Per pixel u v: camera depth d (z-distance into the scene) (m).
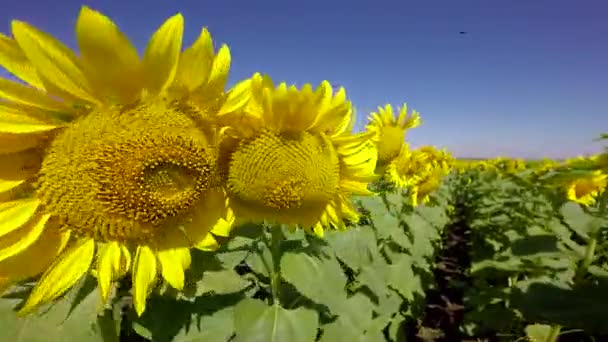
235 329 0.35
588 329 0.38
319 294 0.41
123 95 0.28
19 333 0.27
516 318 1.10
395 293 0.96
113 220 0.28
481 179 3.48
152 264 0.28
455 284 1.57
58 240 0.27
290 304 0.49
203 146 0.30
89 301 0.28
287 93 0.38
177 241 0.30
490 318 1.12
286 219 0.40
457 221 3.12
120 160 0.27
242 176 0.36
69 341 0.27
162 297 0.33
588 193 0.88
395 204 1.06
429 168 1.23
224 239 0.38
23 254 0.26
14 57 0.24
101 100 0.27
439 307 1.55
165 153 0.28
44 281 0.25
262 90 0.37
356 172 0.44
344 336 0.54
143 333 0.33
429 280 1.32
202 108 0.30
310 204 0.41
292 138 0.39
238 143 0.37
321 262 0.43
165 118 0.28
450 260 2.26
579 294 0.40
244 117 0.37
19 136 0.26
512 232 1.42
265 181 0.37
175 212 0.29
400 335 1.04
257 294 0.54
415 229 1.11
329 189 0.41
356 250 0.64
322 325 0.54
